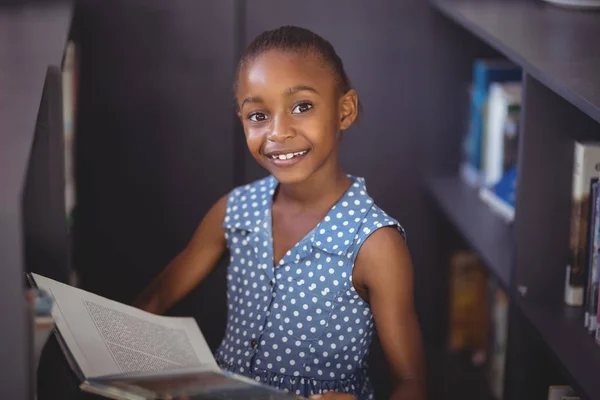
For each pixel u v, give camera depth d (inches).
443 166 87.5
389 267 49.7
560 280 61.4
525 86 58.7
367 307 51.8
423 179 86.6
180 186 84.6
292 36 49.3
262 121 49.3
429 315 90.7
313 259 50.8
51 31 57.2
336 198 51.6
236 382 40.3
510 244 69.1
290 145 48.3
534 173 60.1
